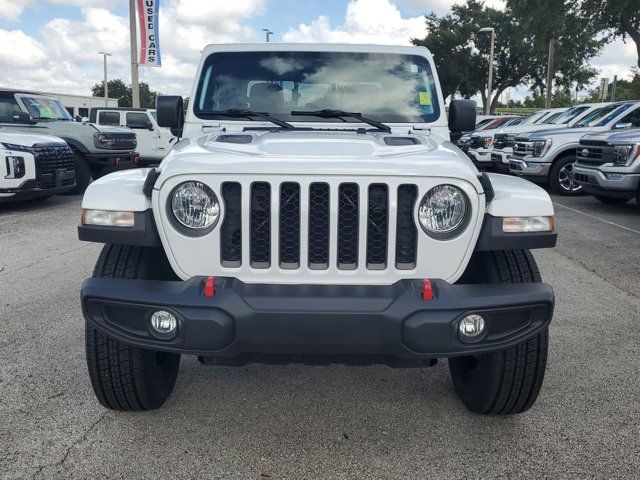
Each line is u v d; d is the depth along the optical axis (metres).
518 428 3.08
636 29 21.98
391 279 2.61
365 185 2.55
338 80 3.98
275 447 2.89
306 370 3.82
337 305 2.48
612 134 9.76
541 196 2.74
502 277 2.80
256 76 3.99
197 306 2.49
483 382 3.00
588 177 9.95
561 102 55.09
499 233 2.65
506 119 20.48
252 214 2.60
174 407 3.28
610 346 4.19
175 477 2.63
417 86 4.00
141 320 2.61
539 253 7.14
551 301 2.63
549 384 3.58
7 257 6.67
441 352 2.52
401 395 3.47
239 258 2.63
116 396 3.00
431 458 2.80
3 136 9.36
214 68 4.03
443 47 44.34
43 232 8.10
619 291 5.56
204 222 2.60
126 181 2.82
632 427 3.08
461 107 3.80
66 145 10.19
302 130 3.67
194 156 2.70
